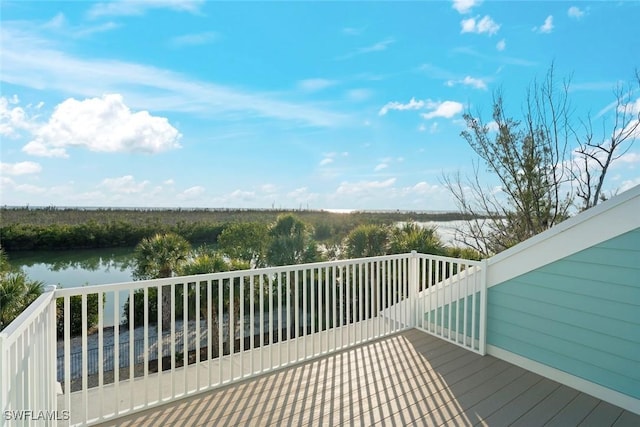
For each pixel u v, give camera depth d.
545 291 2.98
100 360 2.35
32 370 1.71
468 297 3.68
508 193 6.68
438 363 3.26
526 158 6.37
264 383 2.90
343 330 3.87
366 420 2.38
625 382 2.50
